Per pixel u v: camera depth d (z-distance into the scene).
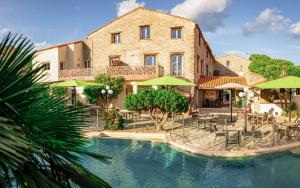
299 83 16.73
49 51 34.19
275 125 14.83
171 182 9.32
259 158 11.75
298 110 27.03
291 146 12.99
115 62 30.83
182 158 12.05
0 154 2.02
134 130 17.55
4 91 2.44
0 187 2.21
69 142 2.85
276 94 29.70
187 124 20.11
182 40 29.59
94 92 27.86
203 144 13.55
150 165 11.20
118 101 29.98
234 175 9.84
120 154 12.84
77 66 34.06
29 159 2.39
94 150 13.55
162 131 17.17
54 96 3.08
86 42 34.75
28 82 2.62
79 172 2.72
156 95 17.00
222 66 53.09
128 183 9.26
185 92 29.09
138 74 28.91
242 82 32.66
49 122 2.71
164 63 30.22
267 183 9.02
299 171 10.11
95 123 20.34
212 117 18.80
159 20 30.44
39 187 2.26
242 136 14.20
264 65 50.91
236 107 35.88
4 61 2.60
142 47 31.06
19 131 2.35
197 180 9.46
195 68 29.95
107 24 32.69
